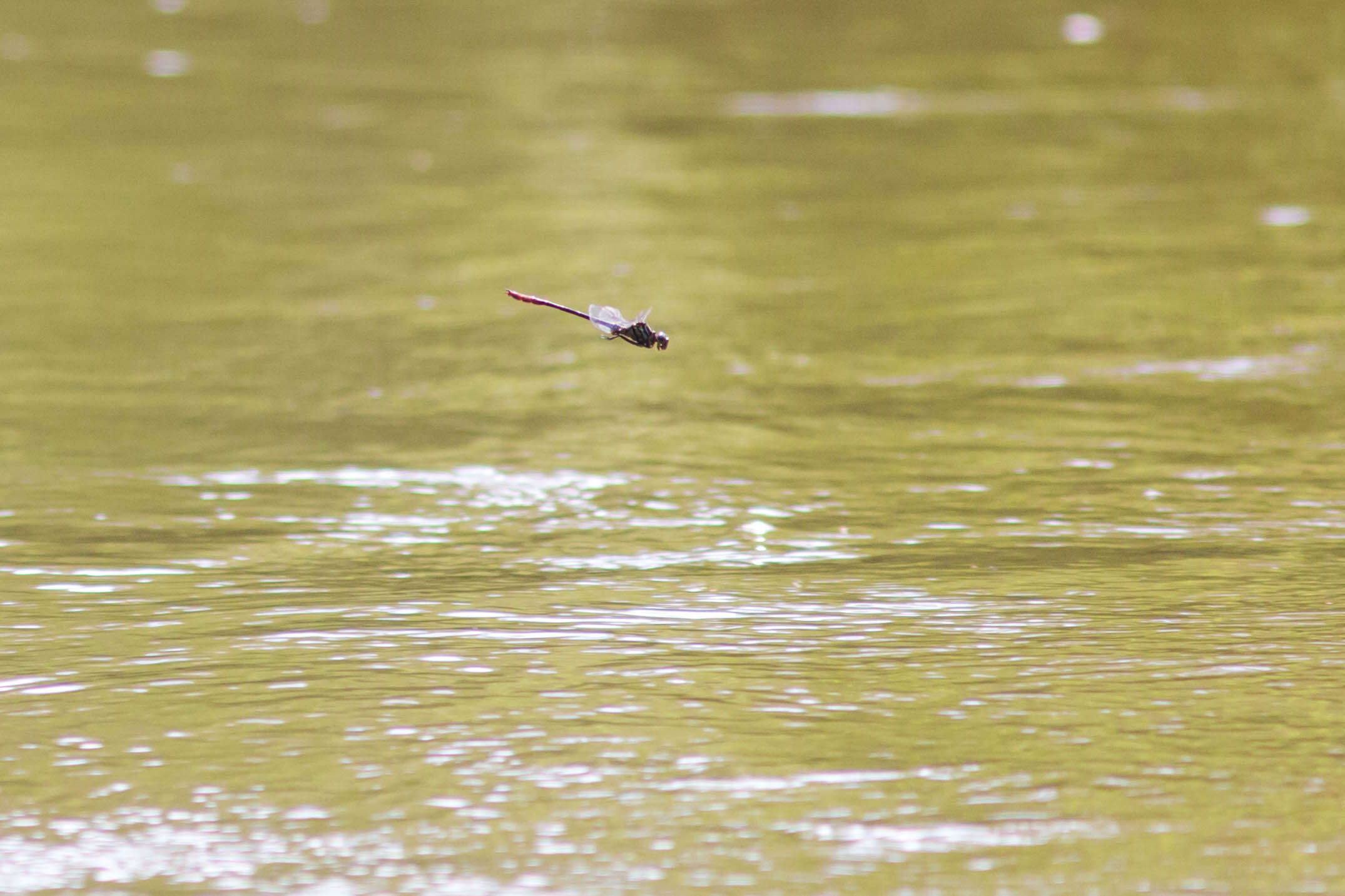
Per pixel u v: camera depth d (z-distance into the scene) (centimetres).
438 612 967
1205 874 661
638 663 885
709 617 957
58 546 1092
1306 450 1262
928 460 1257
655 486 1209
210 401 1433
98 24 3622
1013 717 809
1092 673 864
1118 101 2766
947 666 877
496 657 896
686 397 1430
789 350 1568
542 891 656
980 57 3177
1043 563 1043
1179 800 721
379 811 724
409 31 3588
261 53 3356
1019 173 2323
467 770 761
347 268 1909
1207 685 846
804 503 1169
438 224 2117
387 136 2647
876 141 2547
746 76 3081
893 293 1764
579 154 2511
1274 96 2750
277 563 1062
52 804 734
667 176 2366
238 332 1656
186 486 1217
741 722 809
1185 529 1102
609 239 2025
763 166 2416
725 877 664
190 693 853
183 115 2788
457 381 1488
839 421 1358
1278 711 812
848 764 761
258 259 1952
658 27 3591
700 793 735
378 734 800
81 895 661
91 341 1625
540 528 1126
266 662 893
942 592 993
